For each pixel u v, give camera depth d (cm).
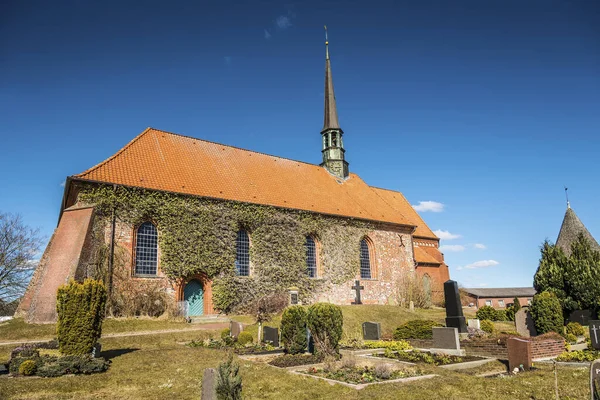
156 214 2377
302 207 3080
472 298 5741
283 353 1473
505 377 1149
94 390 962
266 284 2742
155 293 2250
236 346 1589
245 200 2766
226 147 3272
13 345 1511
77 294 1212
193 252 2455
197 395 928
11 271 4009
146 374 1099
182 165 2761
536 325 2030
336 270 3188
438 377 1104
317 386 1005
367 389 973
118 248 2208
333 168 3922
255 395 937
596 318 2534
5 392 910
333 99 4097
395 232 3775
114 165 2414
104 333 1758
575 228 3425
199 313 2472
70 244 2092
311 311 1434
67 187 2262
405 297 3619
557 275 2681
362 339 1939
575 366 1320
